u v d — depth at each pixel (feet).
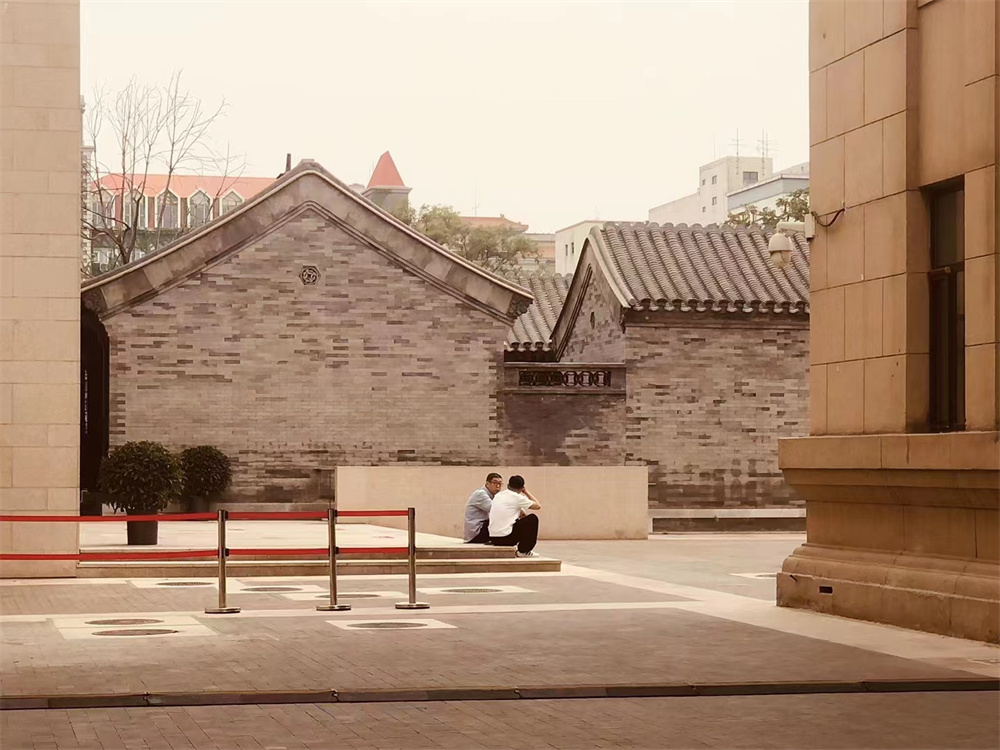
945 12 41.91
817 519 47.75
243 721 27.53
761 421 108.06
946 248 42.65
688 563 71.56
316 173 101.60
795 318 108.88
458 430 103.60
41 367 55.21
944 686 31.81
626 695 30.81
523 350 122.11
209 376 100.07
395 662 34.81
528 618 44.65
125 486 66.90
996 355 38.75
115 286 98.37
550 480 93.66
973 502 39.58
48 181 54.90
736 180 354.95
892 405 43.37
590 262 114.11
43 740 25.54
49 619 44.04
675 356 107.34
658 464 106.63
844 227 46.06
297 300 101.65
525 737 26.09
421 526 92.68
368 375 102.58
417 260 103.04
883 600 42.93
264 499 100.68
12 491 55.77
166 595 51.90
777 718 28.14
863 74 45.21
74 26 55.26
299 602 49.65
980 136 39.68
